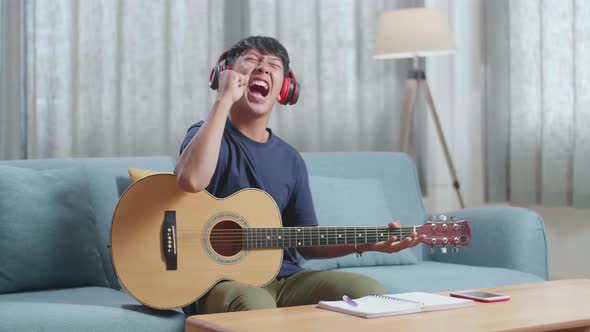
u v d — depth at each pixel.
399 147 3.93
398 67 4.04
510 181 4.06
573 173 3.79
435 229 2.01
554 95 3.87
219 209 1.92
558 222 4.05
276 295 2.05
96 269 2.29
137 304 1.89
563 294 1.84
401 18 3.70
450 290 2.41
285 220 2.20
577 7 3.76
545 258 2.69
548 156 3.88
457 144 4.33
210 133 1.88
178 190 1.89
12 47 3.27
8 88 3.27
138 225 1.84
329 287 1.94
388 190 3.07
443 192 4.29
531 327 1.46
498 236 2.71
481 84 4.25
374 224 2.86
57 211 2.25
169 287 1.84
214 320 1.54
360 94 3.98
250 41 2.14
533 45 3.97
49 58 3.36
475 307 1.67
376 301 1.68
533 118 3.97
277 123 3.82
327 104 3.91
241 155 2.08
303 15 3.86
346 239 2.01
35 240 2.19
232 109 2.12
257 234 1.95
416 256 2.96
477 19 4.34
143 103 3.54
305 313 1.61
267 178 2.10
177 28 3.60
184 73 3.61
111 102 3.47
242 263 1.93
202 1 3.64
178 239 1.87
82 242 2.27
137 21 3.52
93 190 2.43
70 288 2.26
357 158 3.08
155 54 3.55
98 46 3.45
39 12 3.34
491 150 4.14
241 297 1.77
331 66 3.91
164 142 3.58
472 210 2.88
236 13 3.73
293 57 3.85
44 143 3.36
